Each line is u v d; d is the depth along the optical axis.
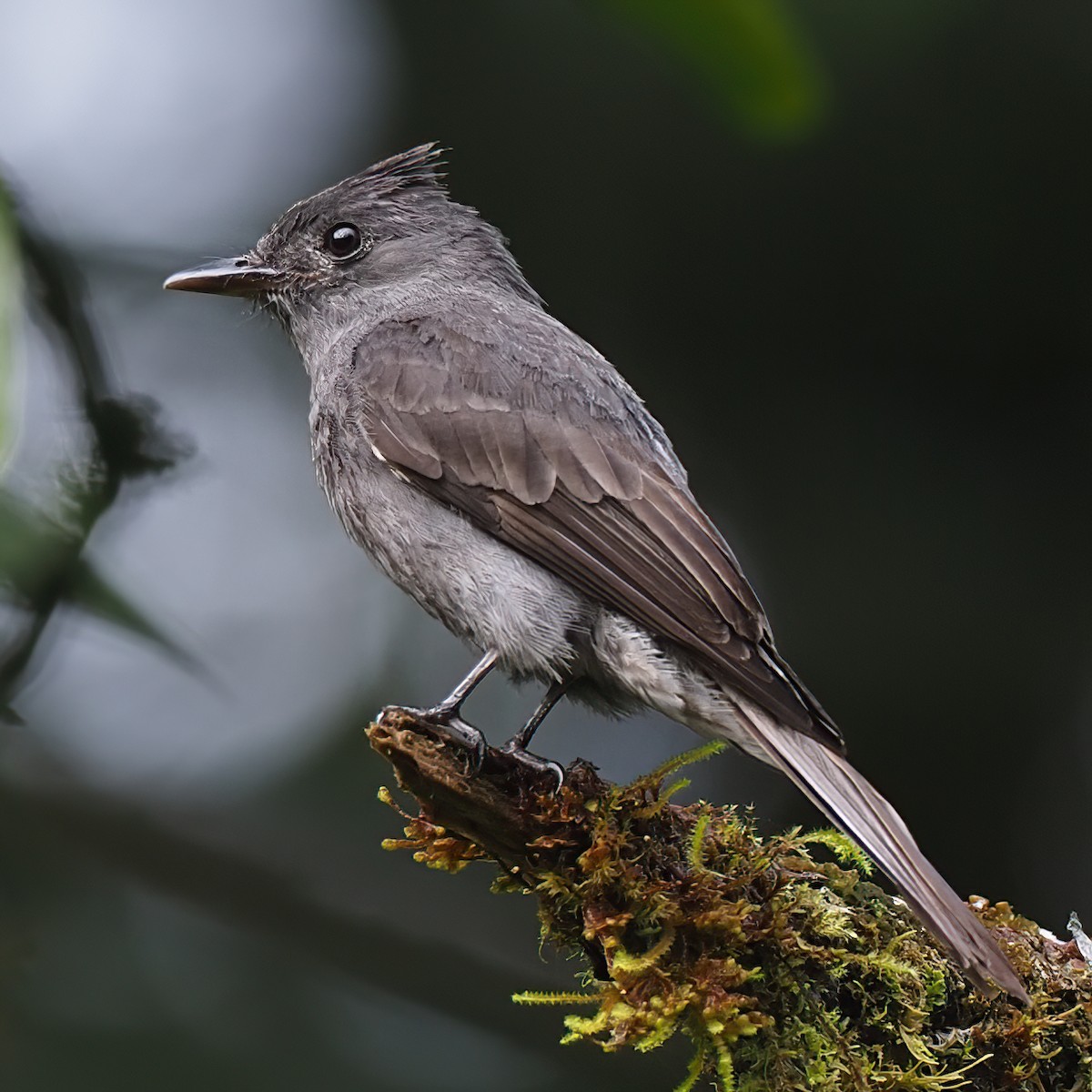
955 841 12.29
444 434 8.81
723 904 6.55
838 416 13.36
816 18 11.95
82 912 11.09
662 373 13.42
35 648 8.48
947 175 12.73
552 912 6.97
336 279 10.30
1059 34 12.14
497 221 13.13
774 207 12.98
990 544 13.00
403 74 13.23
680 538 8.39
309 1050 10.97
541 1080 11.02
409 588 9.02
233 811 12.21
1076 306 13.08
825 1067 6.48
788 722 7.66
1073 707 12.50
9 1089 10.30
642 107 12.78
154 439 9.15
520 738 8.52
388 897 11.82
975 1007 6.80
